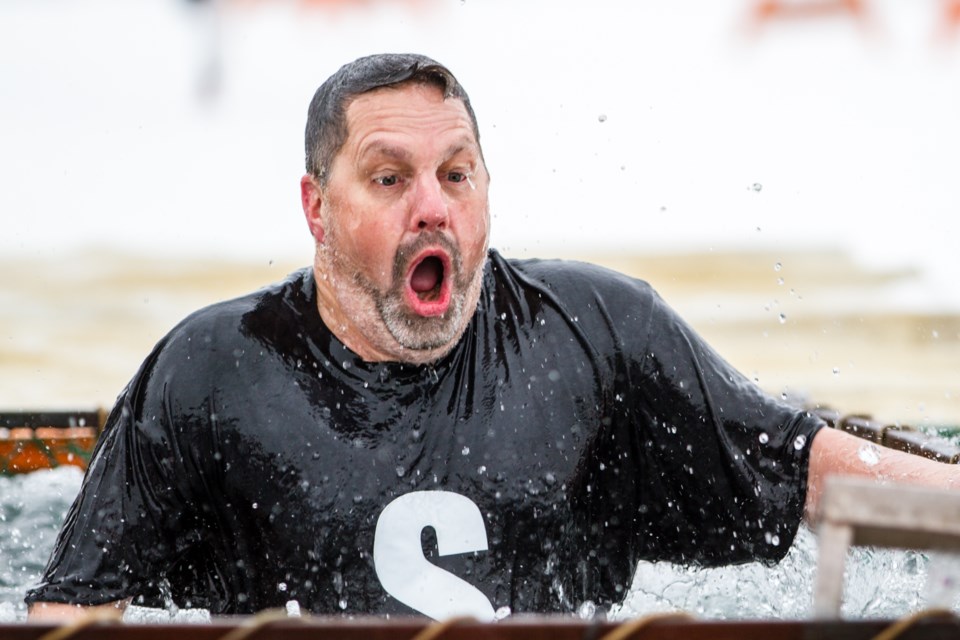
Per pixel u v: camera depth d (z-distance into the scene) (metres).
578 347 8.79
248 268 44.84
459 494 8.25
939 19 56.75
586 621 5.27
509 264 9.24
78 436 14.35
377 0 59.78
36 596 8.29
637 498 9.23
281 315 8.64
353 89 8.27
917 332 35.47
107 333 37.00
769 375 31.14
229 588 8.70
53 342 35.84
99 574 8.32
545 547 8.45
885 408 27.62
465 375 8.50
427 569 8.13
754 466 8.95
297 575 8.33
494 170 46.84
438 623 5.18
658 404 8.97
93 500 8.50
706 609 10.06
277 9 60.12
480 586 8.20
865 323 36.53
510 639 5.19
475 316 8.72
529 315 8.84
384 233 8.05
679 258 43.62
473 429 8.38
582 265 9.38
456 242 8.13
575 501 8.68
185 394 8.43
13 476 14.28
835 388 29.67
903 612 9.44
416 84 8.27
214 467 8.41
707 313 37.81
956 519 5.05
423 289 8.34
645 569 10.58
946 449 10.40
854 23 56.44
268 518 8.34
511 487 8.33
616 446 9.00
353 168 8.14
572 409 8.62
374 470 8.23
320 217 8.54
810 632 5.21
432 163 8.11
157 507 8.45
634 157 48.78
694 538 9.34
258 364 8.46
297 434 8.30
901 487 5.13
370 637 5.18
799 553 9.94
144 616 9.05
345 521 8.19
